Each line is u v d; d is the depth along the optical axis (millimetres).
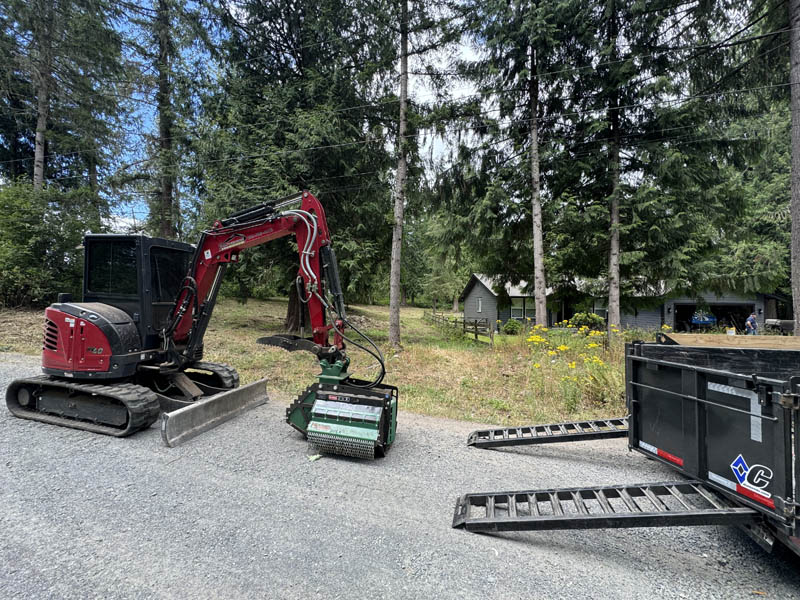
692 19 10383
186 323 5273
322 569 2375
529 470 3959
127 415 4496
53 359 4832
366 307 36281
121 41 14453
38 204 13367
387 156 13016
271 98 12164
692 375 2879
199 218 13352
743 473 2479
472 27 11172
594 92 12000
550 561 2543
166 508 3033
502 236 13461
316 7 12438
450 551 2607
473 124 12188
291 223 4500
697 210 11516
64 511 2945
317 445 4086
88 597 2088
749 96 10602
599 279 13758
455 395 6945
